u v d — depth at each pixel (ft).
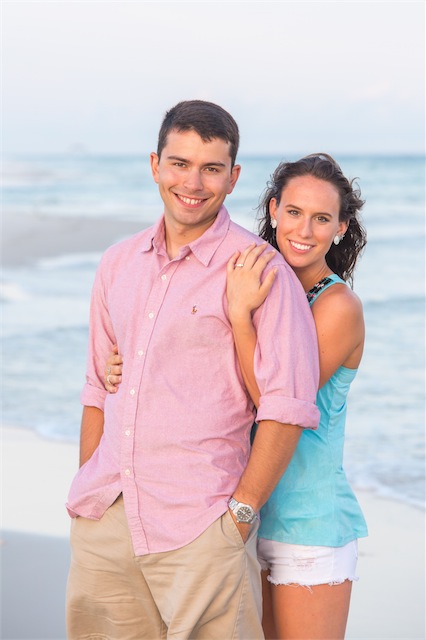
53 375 28.25
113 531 10.00
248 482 9.50
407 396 26.48
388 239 64.69
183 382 9.63
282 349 9.41
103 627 10.62
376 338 34.30
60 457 21.21
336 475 10.34
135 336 9.95
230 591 9.61
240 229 10.03
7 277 47.24
